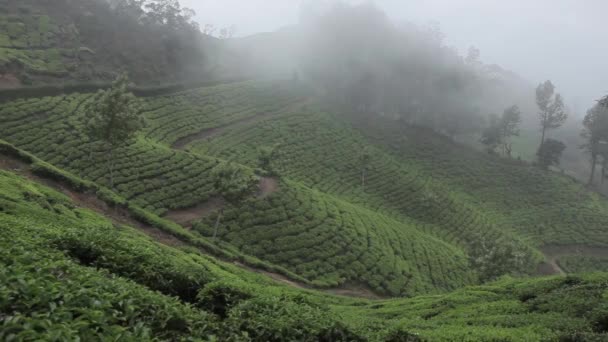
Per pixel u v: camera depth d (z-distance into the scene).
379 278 48.16
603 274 24.98
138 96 81.69
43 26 85.56
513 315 18.83
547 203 99.75
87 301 7.35
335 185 77.69
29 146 50.31
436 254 60.47
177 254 30.38
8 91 60.94
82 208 34.09
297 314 11.09
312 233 50.44
